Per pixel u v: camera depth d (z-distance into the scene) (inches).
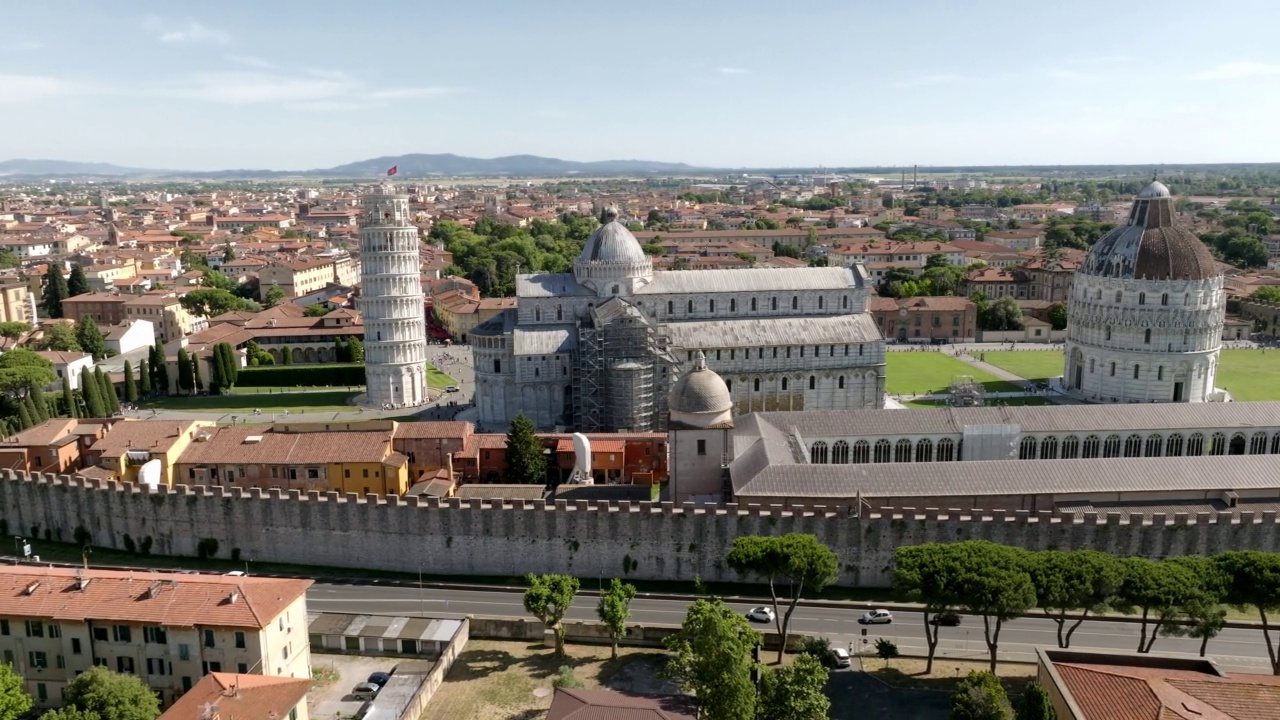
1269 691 2728.8
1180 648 4018.2
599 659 4005.9
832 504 5024.6
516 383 7691.9
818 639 3905.0
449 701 3651.6
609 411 7313.0
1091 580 3597.4
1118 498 5147.6
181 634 3558.1
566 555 5088.6
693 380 5497.1
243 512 5339.6
